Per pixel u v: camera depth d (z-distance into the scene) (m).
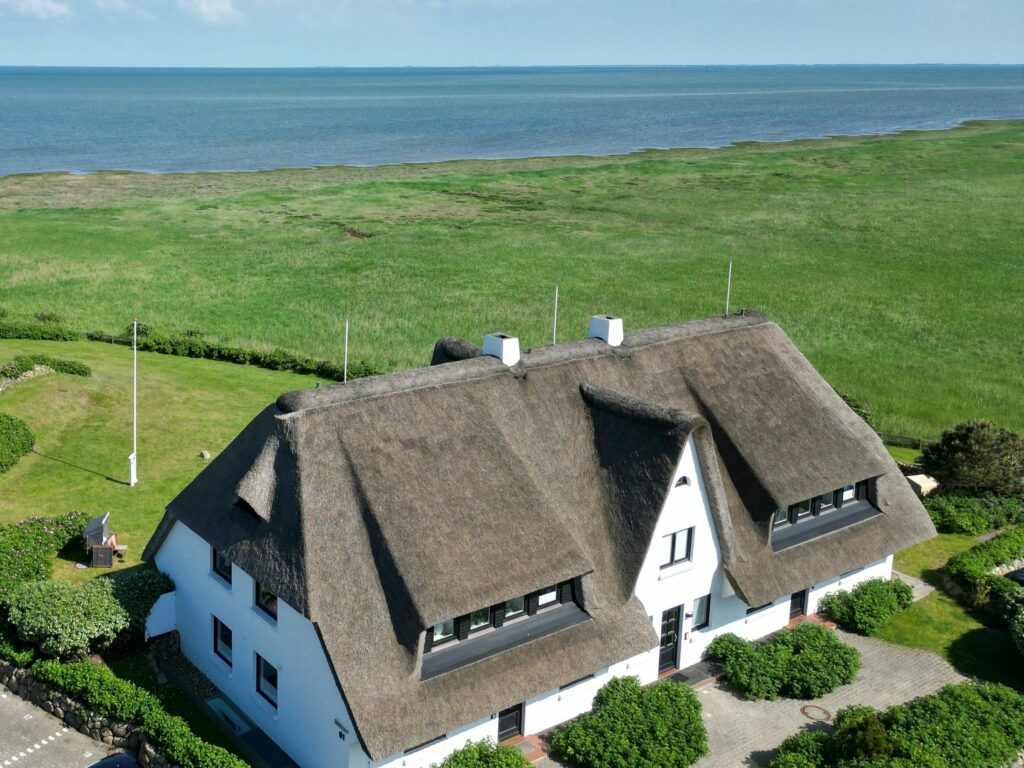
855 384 57.81
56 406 44.19
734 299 77.81
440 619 21.62
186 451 42.97
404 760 22.53
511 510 24.39
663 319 71.38
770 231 106.94
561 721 25.91
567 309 73.94
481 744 23.73
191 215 112.44
